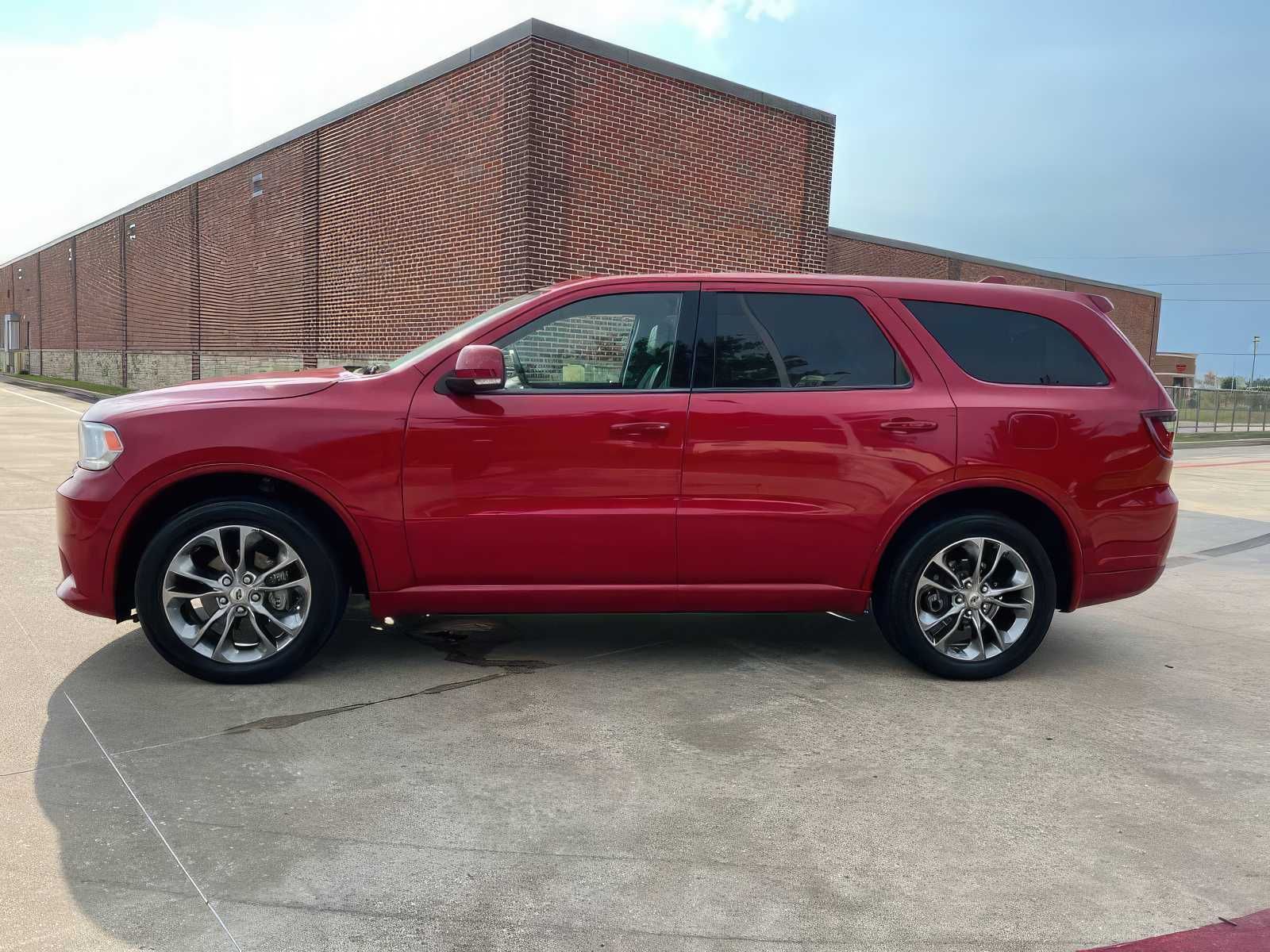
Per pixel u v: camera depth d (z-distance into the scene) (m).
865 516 3.94
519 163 11.91
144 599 3.67
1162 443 4.19
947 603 4.12
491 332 3.87
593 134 12.34
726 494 3.87
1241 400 33.66
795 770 3.12
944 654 4.10
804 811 2.82
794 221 14.83
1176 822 2.81
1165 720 3.72
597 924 2.20
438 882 2.37
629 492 3.82
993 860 2.55
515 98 11.91
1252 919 2.29
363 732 3.35
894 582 4.05
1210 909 2.33
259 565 3.91
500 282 12.40
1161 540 4.20
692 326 3.96
